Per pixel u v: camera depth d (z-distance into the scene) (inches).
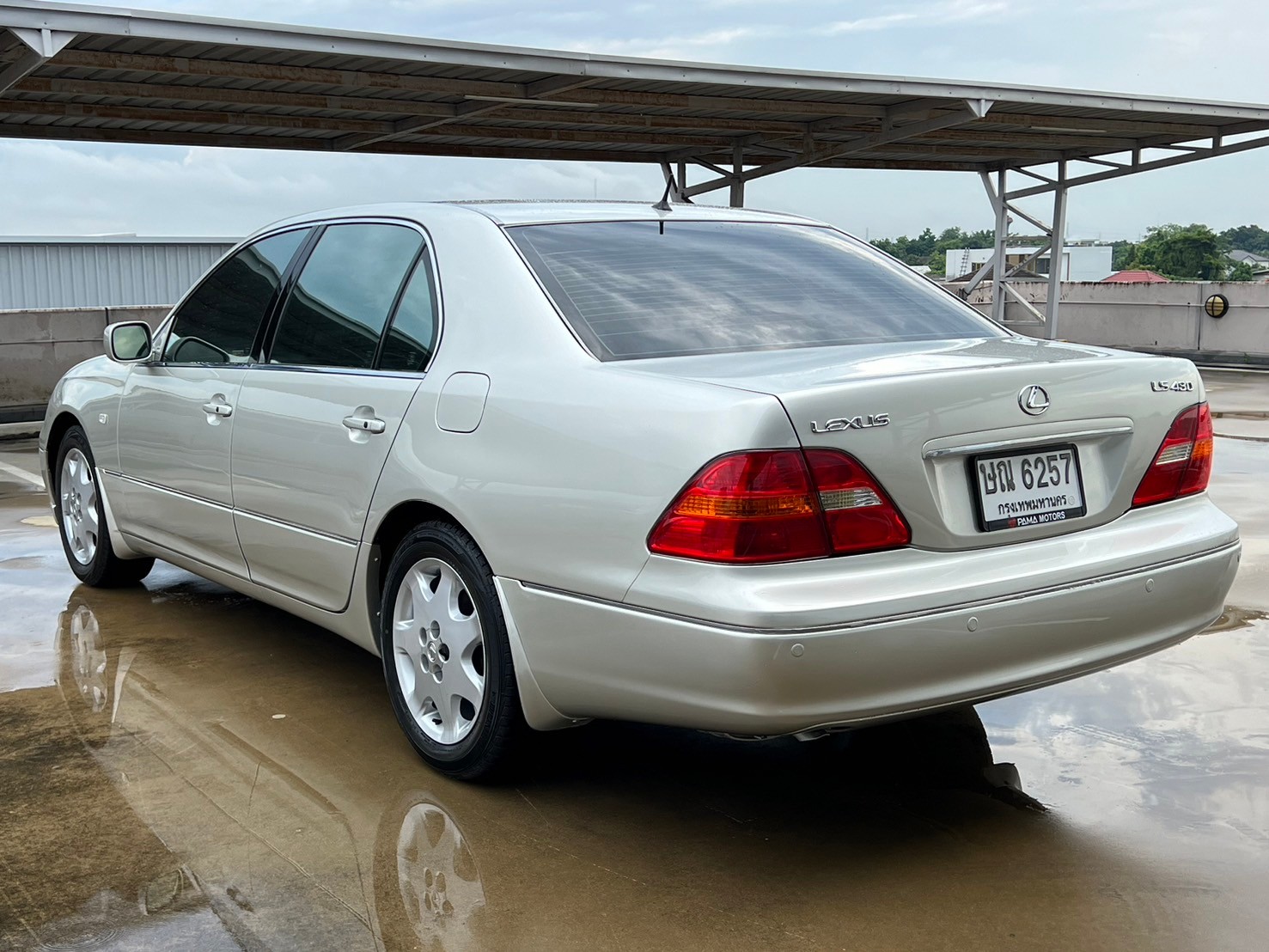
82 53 399.9
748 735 98.0
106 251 1258.0
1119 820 116.7
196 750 134.3
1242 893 102.2
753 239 142.9
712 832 114.4
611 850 110.5
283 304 153.6
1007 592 102.3
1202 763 130.3
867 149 605.0
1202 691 153.3
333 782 125.6
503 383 116.3
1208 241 3585.1
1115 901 100.9
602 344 114.8
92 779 126.2
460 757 122.4
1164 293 786.2
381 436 128.0
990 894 102.1
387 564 134.3
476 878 105.0
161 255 1286.9
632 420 103.2
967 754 133.6
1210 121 676.1
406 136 602.9
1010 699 151.8
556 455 108.3
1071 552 108.2
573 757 132.6
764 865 107.7
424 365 127.2
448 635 122.6
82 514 205.0
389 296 136.9
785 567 95.7
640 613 100.6
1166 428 116.7
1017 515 106.3
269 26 384.2
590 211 139.1
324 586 141.7
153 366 176.7
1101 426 111.3
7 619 188.1
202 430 161.2
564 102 500.4
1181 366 119.6
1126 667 163.3
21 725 142.1
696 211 147.6
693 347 116.5
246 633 179.5
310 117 554.6
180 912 99.1
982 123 643.5
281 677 159.3
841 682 95.6
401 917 98.3
